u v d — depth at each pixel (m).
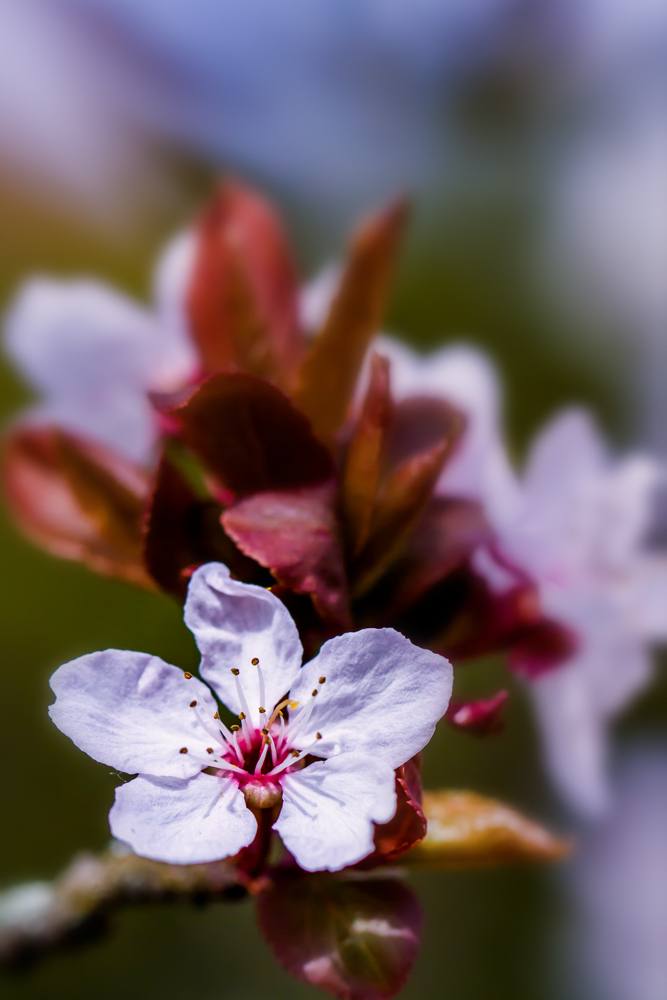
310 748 0.15
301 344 0.17
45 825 0.24
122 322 0.18
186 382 0.18
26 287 0.18
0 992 0.25
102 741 0.15
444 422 0.17
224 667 0.16
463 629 0.16
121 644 0.22
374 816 0.15
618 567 0.17
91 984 0.25
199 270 0.17
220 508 0.16
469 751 0.23
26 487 0.17
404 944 0.15
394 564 0.16
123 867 0.17
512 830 0.16
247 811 0.15
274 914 0.15
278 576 0.15
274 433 0.16
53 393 0.18
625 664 0.17
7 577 0.24
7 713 0.24
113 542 0.17
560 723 0.18
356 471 0.16
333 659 0.15
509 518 0.17
